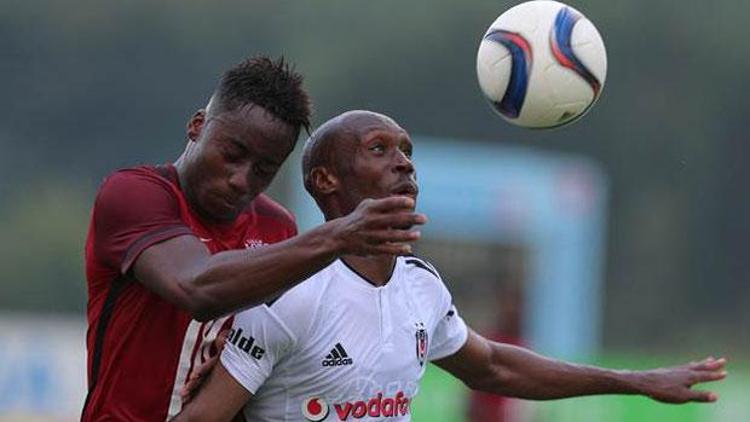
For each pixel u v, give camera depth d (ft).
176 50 463.83
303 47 478.59
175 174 69.77
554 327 238.68
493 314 200.85
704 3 488.02
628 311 453.17
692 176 472.85
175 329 68.90
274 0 479.82
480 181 232.12
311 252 61.05
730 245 465.06
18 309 426.92
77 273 431.43
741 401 192.75
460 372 77.51
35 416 209.67
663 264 460.14
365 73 478.18
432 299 71.67
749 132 479.00
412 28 483.92
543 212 235.40
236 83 68.03
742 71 485.56
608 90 479.00
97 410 69.92
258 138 67.41
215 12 471.21
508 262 232.94
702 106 481.46
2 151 443.73
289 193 334.65
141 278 66.49
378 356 68.18
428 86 479.82
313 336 67.21
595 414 185.06
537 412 181.16
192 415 67.31
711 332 447.83
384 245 60.54
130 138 453.99
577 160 472.44
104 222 68.08
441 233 230.68
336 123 69.67
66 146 447.83
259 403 69.05
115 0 459.73
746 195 472.03
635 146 474.49
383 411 68.95
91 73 454.81
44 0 453.17
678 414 189.26
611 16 487.61
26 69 449.89
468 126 479.41
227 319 69.51
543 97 73.46
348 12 481.87
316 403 68.08
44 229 432.66
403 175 69.05
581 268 238.68
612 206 467.93
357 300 67.92
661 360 219.41
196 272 63.52
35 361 210.79
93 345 70.23
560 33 73.41
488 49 74.49
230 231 70.90
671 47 485.97
